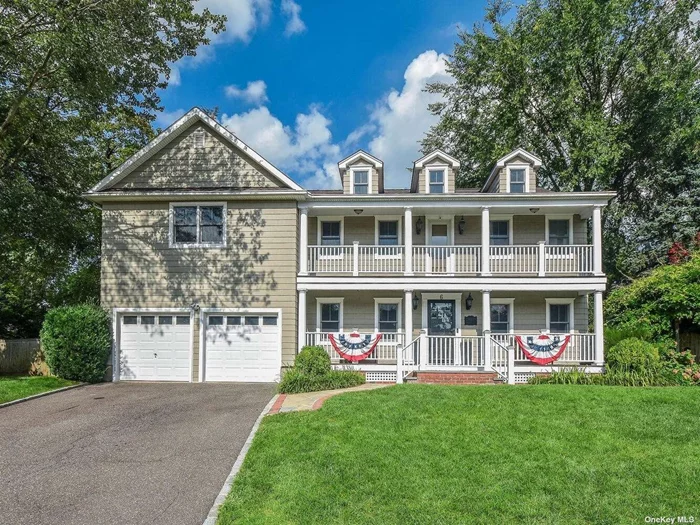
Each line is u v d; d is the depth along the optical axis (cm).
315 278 1416
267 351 1402
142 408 972
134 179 1469
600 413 787
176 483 556
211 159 1470
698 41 2184
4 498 519
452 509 461
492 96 2531
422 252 1515
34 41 1238
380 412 805
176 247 1425
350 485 513
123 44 1412
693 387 1052
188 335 1406
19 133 1516
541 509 460
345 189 1562
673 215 2158
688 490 500
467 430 700
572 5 2191
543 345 1324
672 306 1421
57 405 1013
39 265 1803
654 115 2209
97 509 489
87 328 1333
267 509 465
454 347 1423
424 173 1570
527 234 1555
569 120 2233
